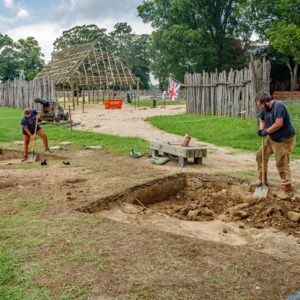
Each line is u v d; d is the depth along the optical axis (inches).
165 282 121.8
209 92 826.2
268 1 1443.2
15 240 156.0
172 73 1804.9
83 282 121.5
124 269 130.9
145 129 676.1
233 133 568.7
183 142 362.3
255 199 244.4
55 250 146.3
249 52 1755.7
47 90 947.3
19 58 3272.6
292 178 288.8
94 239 158.6
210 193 270.8
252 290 117.7
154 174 300.8
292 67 1633.9
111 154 417.1
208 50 1579.7
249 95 694.5
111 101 1243.8
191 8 1622.8
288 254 162.4
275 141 241.0
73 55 1526.8
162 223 206.7
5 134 551.8
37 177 290.5
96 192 241.3
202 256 143.2
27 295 113.7
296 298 79.2
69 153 420.5
